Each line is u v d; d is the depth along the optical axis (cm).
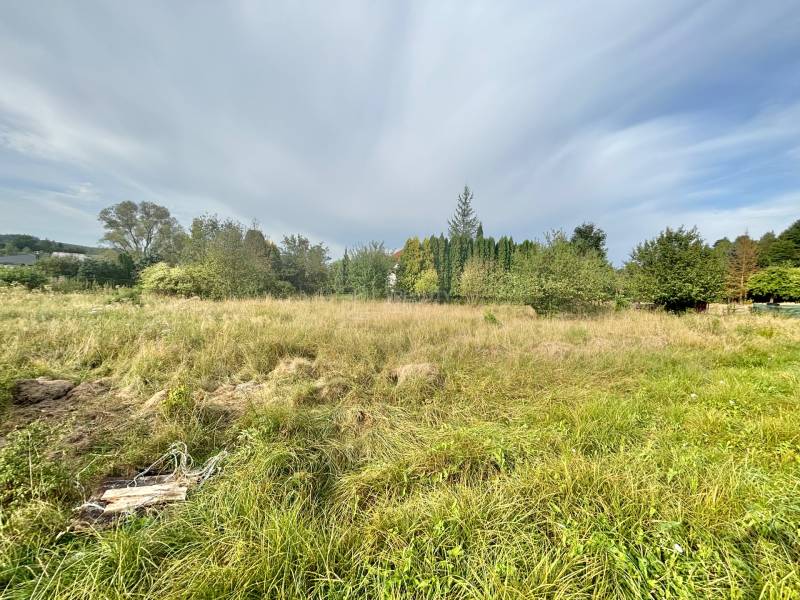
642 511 185
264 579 151
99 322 561
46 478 198
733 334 764
